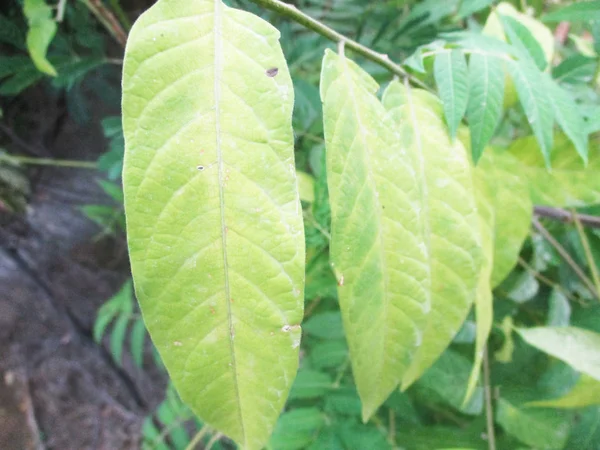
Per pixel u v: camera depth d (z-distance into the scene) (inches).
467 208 7.6
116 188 19.5
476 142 7.6
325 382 12.8
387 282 6.9
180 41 5.3
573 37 16.6
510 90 10.3
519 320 15.8
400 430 12.9
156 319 5.2
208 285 5.2
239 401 5.4
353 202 6.5
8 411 27.5
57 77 13.7
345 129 6.5
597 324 12.9
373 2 14.4
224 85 5.3
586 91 12.9
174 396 18.0
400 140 7.0
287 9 6.7
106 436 28.8
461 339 13.2
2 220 24.4
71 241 25.3
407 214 6.8
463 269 7.7
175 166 5.1
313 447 11.1
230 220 5.2
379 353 7.2
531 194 10.7
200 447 18.8
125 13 16.3
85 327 28.2
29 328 27.7
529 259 15.7
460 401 12.5
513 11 13.0
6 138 21.1
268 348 5.3
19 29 13.4
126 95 5.1
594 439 12.0
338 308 14.9
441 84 7.7
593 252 14.4
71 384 28.8
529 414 12.2
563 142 10.3
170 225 5.1
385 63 7.7
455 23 14.9
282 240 5.2
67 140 21.5
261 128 5.3
